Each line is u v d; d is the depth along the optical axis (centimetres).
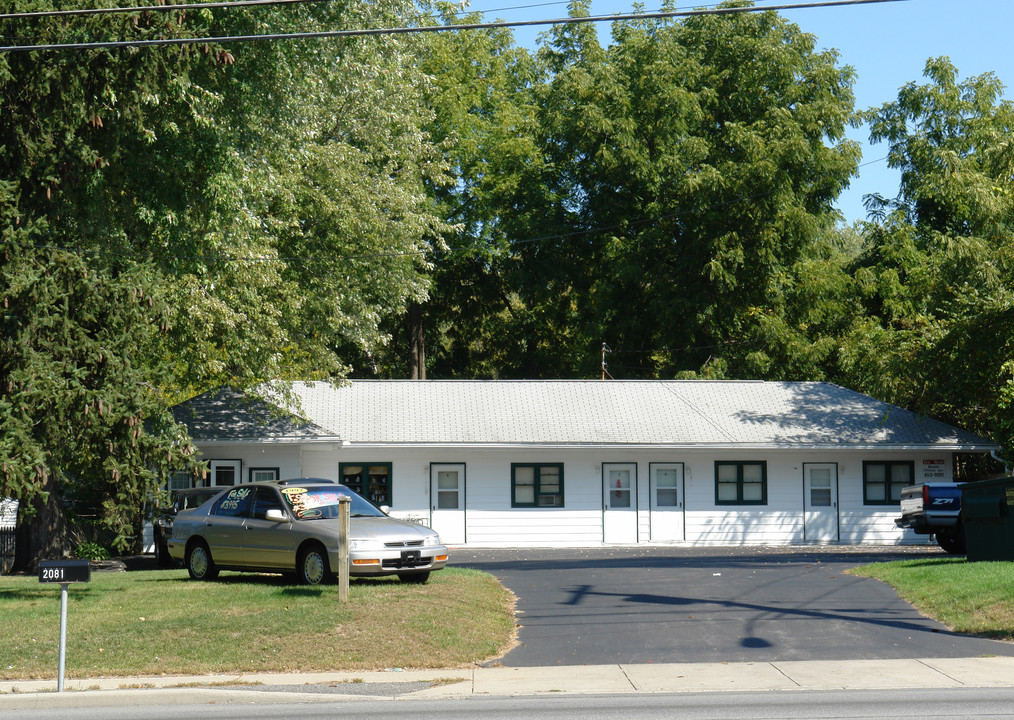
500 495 3278
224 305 2420
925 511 2459
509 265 5031
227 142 1950
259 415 3144
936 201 4603
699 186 4359
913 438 3294
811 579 1961
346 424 3262
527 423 3331
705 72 4731
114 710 1111
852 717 991
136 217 2005
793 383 3709
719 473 3331
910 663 1276
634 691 1159
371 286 3369
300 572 1750
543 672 1265
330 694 1159
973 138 4509
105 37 1683
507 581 2012
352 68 2695
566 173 4975
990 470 3684
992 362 2906
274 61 2070
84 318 1639
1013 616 1455
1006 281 2988
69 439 1666
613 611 1631
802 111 4500
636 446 3238
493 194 4909
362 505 1873
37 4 1650
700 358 4669
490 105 5341
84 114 1689
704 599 1733
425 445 3189
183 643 1338
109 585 1827
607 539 3288
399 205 3300
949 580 1717
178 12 1756
